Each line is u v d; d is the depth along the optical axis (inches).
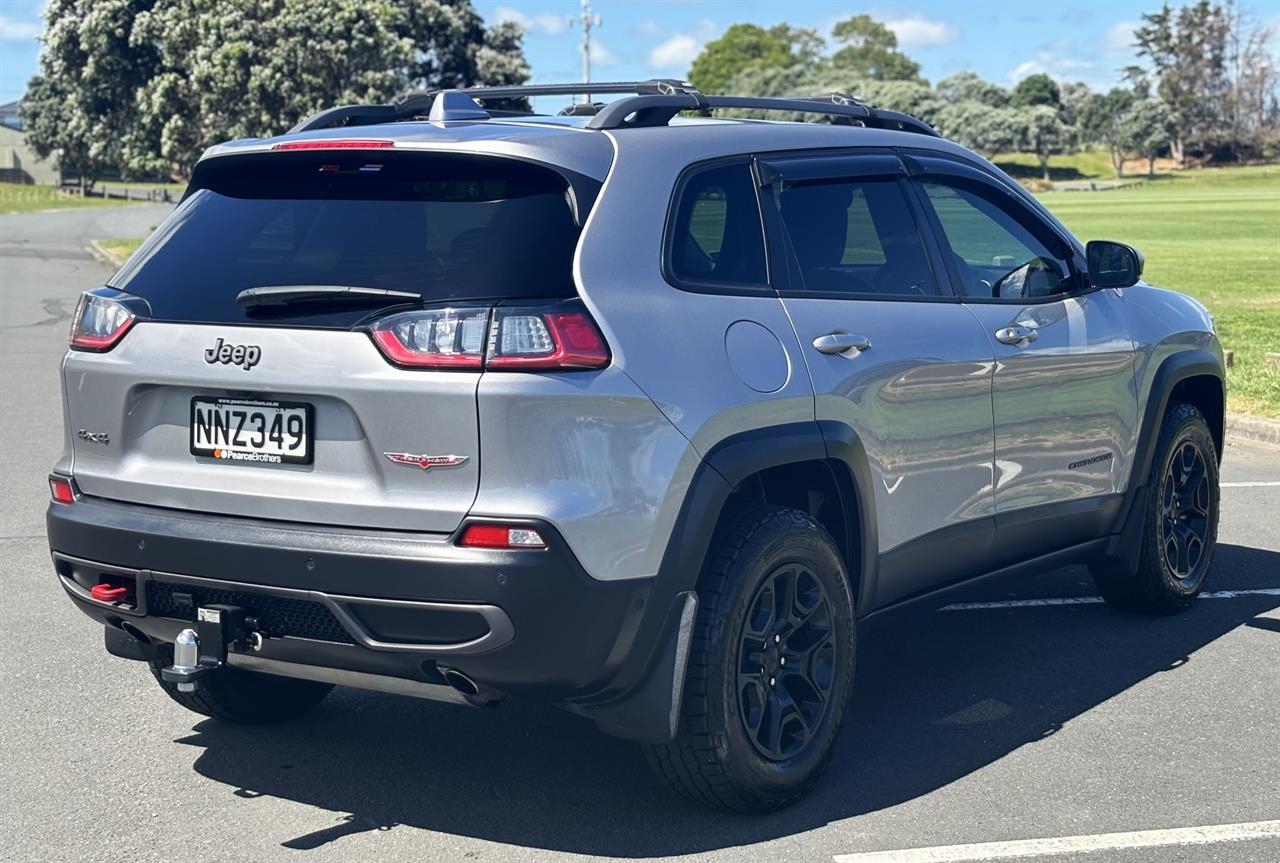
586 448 135.9
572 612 135.0
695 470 144.3
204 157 156.4
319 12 1325.0
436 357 134.6
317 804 159.5
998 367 188.4
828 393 160.7
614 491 137.2
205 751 175.8
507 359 133.6
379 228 144.3
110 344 151.6
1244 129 6614.2
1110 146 6451.8
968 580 193.9
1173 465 231.3
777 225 164.9
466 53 2340.1
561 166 143.3
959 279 189.6
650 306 144.6
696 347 146.9
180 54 1422.2
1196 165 6683.1
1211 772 168.9
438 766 170.7
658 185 151.3
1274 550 280.2
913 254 183.9
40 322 764.0
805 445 156.3
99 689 199.5
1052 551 209.8
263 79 1304.1
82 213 2573.8
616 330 139.8
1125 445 217.6
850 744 178.2
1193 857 145.5
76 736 181.0
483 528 133.0
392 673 139.9
